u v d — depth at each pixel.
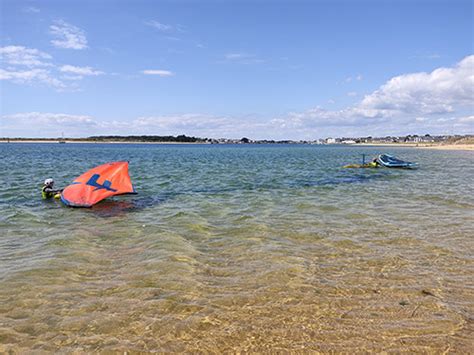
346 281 7.18
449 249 9.13
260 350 4.96
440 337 5.20
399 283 7.07
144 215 13.38
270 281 7.20
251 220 12.50
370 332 5.34
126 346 5.07
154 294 6.62
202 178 26.56
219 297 6.50
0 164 40.50
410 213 13.60
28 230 11.18
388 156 39.16
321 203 15.88
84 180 16.09
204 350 4.97
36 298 6.46
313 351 4.92
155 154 81.38
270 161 52.47
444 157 61.91
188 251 9.07
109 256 8.71
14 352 4.93
